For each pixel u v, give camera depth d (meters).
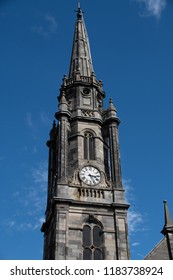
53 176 64.50
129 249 52.00
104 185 57.53
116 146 61.53
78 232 52.44
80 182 57.03
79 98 67.00
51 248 55.06
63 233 51.41
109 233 53.22
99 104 68.69
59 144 59.84
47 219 59.06
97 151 61.34
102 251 51.94
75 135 62.38
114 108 66.12
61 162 57.78
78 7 84.88
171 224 53.72
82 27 80.94
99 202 55.09
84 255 51.28
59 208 53.25
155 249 51.91
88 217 53.84
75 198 55.09
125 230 53.41
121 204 55.22
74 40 78.62
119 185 57.41
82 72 72.00
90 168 58.84
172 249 51.75
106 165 61.66
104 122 65.12
